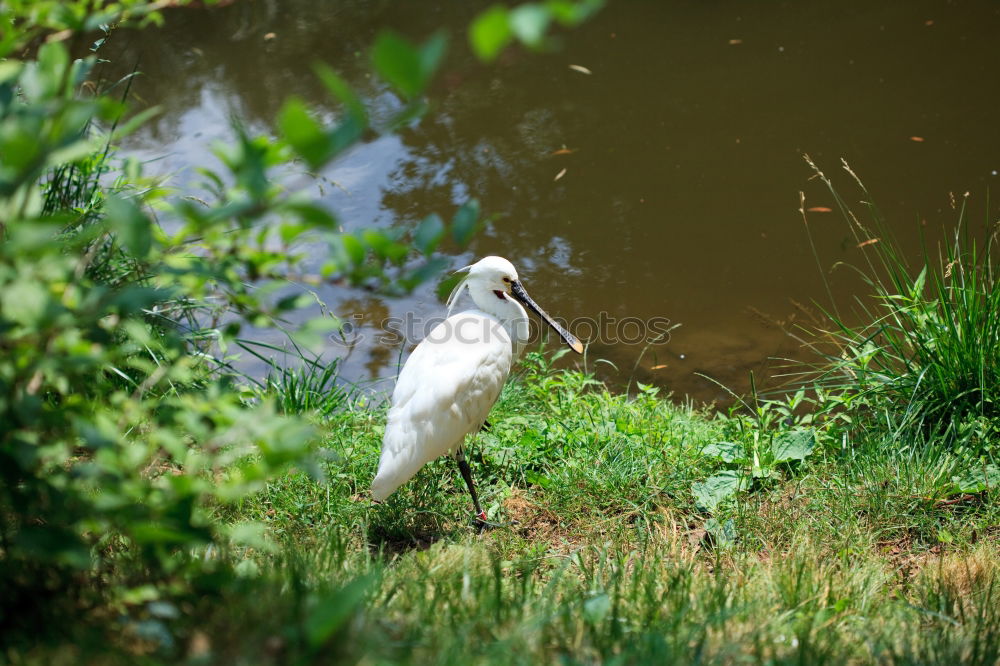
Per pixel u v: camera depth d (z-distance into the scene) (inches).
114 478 199.6
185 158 718.5
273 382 455.2
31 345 191.2
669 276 617.3
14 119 177.3
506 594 291.7
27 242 167.6
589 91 847.1
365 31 964.6
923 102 799.1
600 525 368.5
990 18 946.1
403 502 377.7
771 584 309.0
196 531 198.8
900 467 382.6
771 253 635.5
